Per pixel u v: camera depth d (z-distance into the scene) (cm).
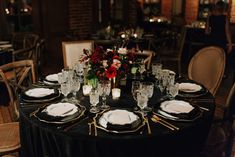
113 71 204
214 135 229
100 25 662
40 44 419
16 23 645
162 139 169
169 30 721
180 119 181
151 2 932
